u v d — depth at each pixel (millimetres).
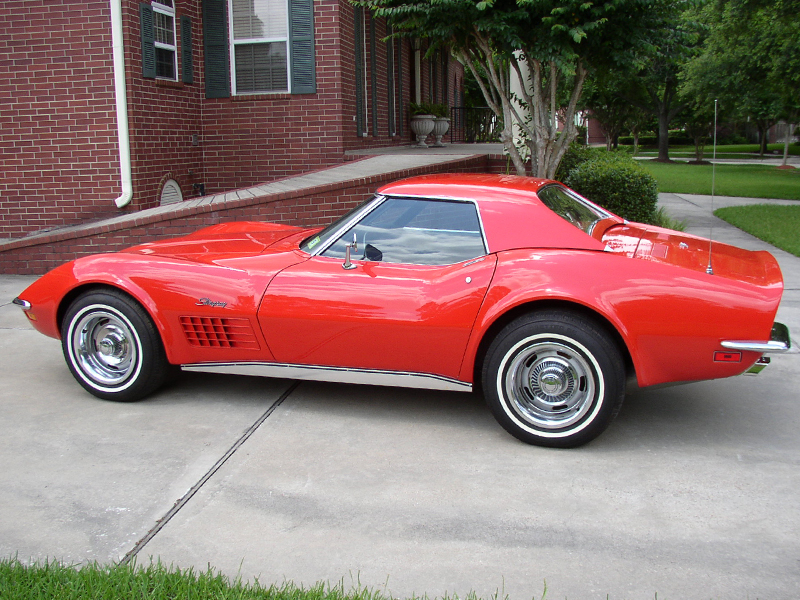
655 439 3939
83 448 3768
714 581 2629
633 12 7539
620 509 3160
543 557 2781
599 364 3604
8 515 3082
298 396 4582
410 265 4020
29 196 10219
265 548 2836
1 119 10062
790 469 3562
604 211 4816
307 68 11430
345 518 3070
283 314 4035
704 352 3564
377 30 13648
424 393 4664
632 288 3578
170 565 2711
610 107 42125
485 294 3744
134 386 4355
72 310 4352
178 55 11125
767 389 4754
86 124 9891
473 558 2771
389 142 14781
